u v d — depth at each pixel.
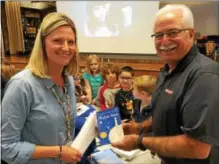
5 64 2.13
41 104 1.02
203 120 0.87
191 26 1.02
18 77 1.01
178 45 1.02
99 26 5.18
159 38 1.06
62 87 1.16
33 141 1.05
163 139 0.98
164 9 1.06
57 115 1.07
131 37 5.00
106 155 1.43
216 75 0.91
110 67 3.20
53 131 1.06
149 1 4.72
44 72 1.04
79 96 2.74
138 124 1.38
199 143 0.88
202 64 0.96
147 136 1.08
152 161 1.49
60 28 1.02
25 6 6.35
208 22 4.93
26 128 1.03
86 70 3.54
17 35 6.30
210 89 0.88
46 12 6.38
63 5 5.35
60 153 1.06
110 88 2.67
